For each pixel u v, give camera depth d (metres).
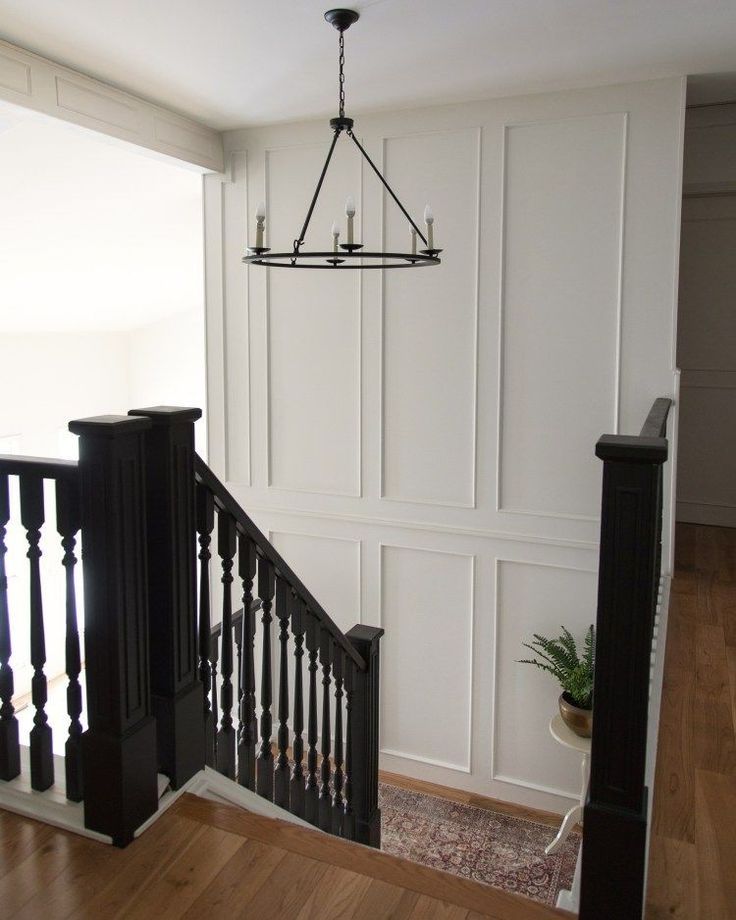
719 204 4.77
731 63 3.63
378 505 4.70
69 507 1.72
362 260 4.51
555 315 4.17
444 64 3.60
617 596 1.45
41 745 1.85
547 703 4.41
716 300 4.88
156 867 1.67
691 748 2.34
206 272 4.95
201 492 1.95
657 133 3.87
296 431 4.86
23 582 6.32
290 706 4.88
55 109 3.53
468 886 1.65
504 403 4.32
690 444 5.08
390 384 4.57
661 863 1.78
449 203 4.30
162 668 1.86
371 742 3.18
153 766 1.81
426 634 4.68
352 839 3.17
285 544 5.00
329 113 4.36
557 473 4.26
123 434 1.66
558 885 3.82
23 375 6.50
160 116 4.18
